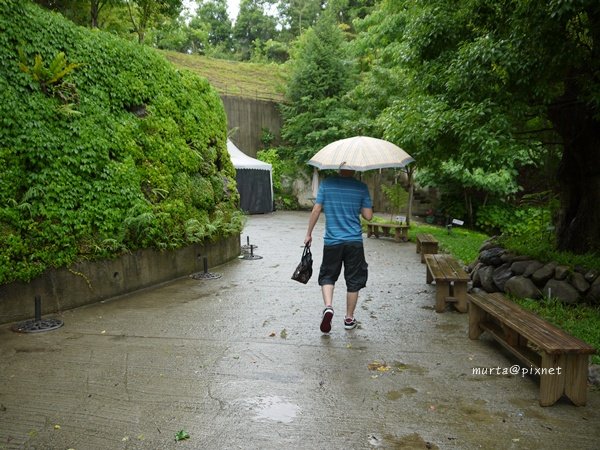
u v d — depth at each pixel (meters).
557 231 6.50
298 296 6.41
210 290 6.76
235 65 31.20
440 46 6.00
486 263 6.54
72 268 5.66
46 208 5.41
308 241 4.86
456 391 3.48
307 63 23.64
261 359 4.11
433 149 6.18
